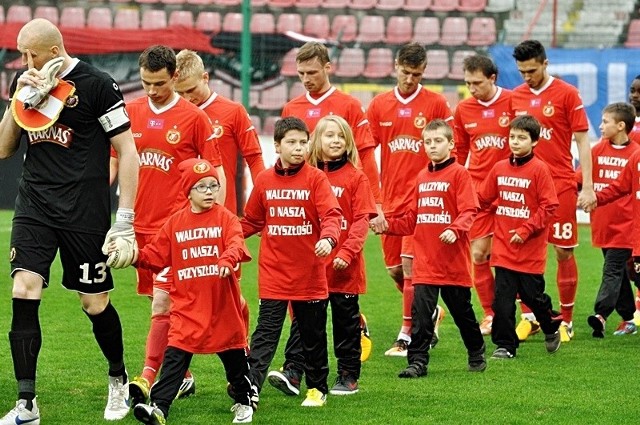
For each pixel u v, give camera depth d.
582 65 27.83
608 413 9.77
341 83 31.58
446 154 11.55
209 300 9.13
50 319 14.92
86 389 10.73
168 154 10.55
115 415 9.51
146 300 16.73
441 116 13.98
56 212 9.17
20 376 9.02
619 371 11.84
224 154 11.76
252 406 9.59
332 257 10.66
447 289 11.54
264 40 30.80
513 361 12.44
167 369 9.05
